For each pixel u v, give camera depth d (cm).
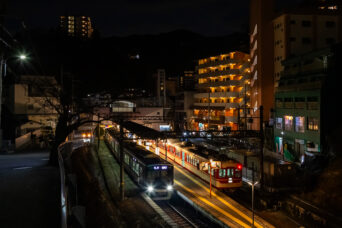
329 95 2820
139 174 2372
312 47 4234
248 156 2536
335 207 1853
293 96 3306
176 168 2919
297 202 1997
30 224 862
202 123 6075
